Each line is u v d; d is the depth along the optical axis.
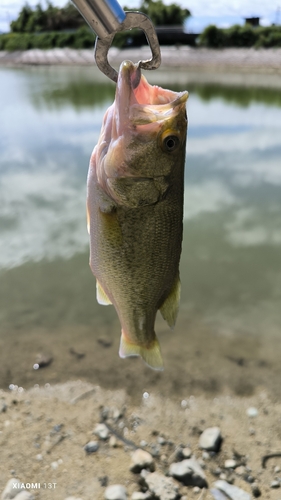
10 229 0.81
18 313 0.57
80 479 0.33
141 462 0.33
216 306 0.59
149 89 0.21
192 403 0.41
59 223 0.85
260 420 0.39
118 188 0.21
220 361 0.47
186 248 0.77
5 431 0.37
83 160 1.22
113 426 0.38
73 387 0.43
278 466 0.34
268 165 1.17
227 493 0.31
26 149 1.33
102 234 0.22
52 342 0.50
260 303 0.60
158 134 0.20
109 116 0.21
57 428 0.38
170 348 0.50
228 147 1.34
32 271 0.68
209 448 0.35
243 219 0.87
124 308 0.24
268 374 0.45
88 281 0.66
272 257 0.73
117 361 0.47
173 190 0.22
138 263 0.23
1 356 0.48
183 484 0.32
